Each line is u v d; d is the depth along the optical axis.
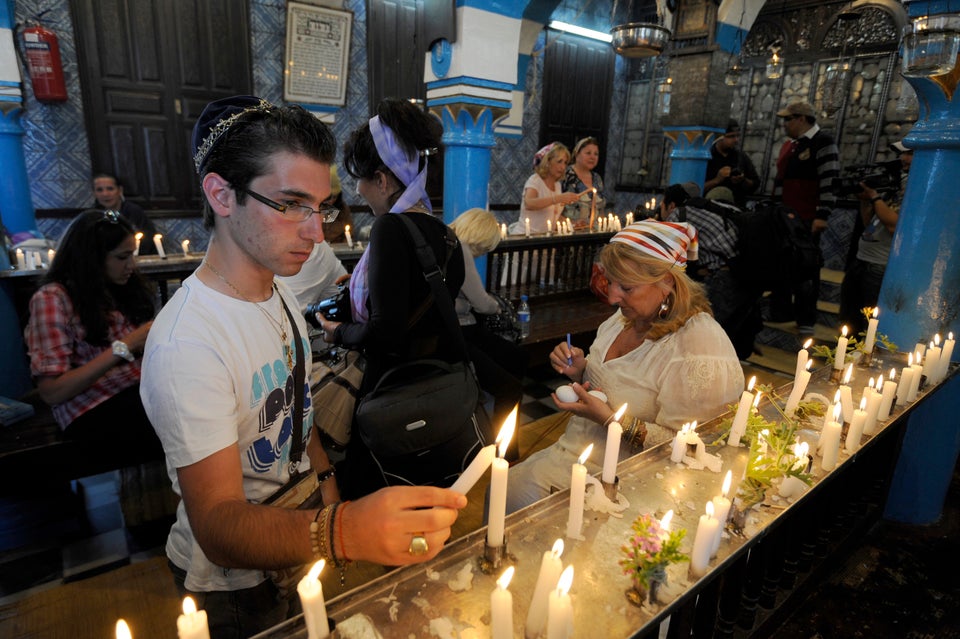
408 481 1.74
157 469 2.94
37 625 1.87
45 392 2.18
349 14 6.74
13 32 4.59
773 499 1.33
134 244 2.35
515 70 4.05
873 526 2.83
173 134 6.21
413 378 1.81
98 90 5.73
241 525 0.86
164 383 0.90
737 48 6.08
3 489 2.23
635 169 10.45
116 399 2.38
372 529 0.84
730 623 1.45
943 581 2.47
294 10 6.36
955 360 2.50
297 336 1.18
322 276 2.85
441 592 0.97
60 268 2.23
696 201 3.88
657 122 9.89
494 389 2.55
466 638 0.87
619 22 9.59
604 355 1.99
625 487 1.33
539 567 1.04
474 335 2.68
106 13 5.61
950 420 2.67
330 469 1.40
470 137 4.07
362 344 1.80
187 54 6.08
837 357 2.14
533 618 0.86
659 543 0.98
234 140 0.91
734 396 1.74
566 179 5.66
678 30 6.20
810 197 5.32
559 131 9.55
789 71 8.10
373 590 0.96
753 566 1.55
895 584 2.44
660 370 1.77
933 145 2.36
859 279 4.35
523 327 4.16
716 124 6.24
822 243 7.61
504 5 3.82
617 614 0.94
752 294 3.82
